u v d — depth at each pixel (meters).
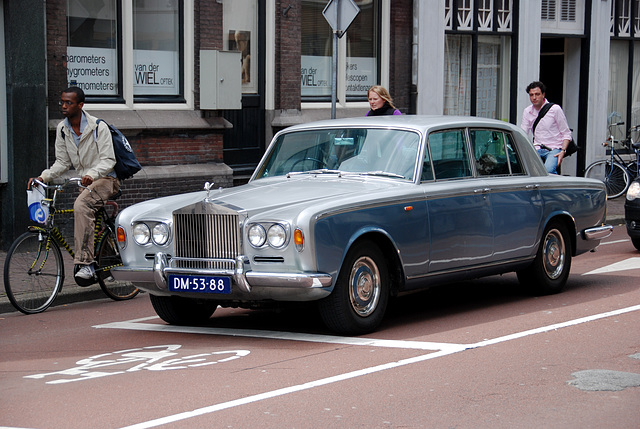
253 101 21.28
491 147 12.12
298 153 11.84
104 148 12.48
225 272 9.67
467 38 26.55
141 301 13.27
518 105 27.80
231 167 20.89
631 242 19.11
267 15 21.27
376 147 11.32
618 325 10.66
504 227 11.79
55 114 17.23
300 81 21.89
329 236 9.58
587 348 9.51
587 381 8.22
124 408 7.45
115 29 18.38
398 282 10.59
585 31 29.39
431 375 8.41
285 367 8.74
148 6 18.98
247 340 10.14
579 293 12.95
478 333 10.27
